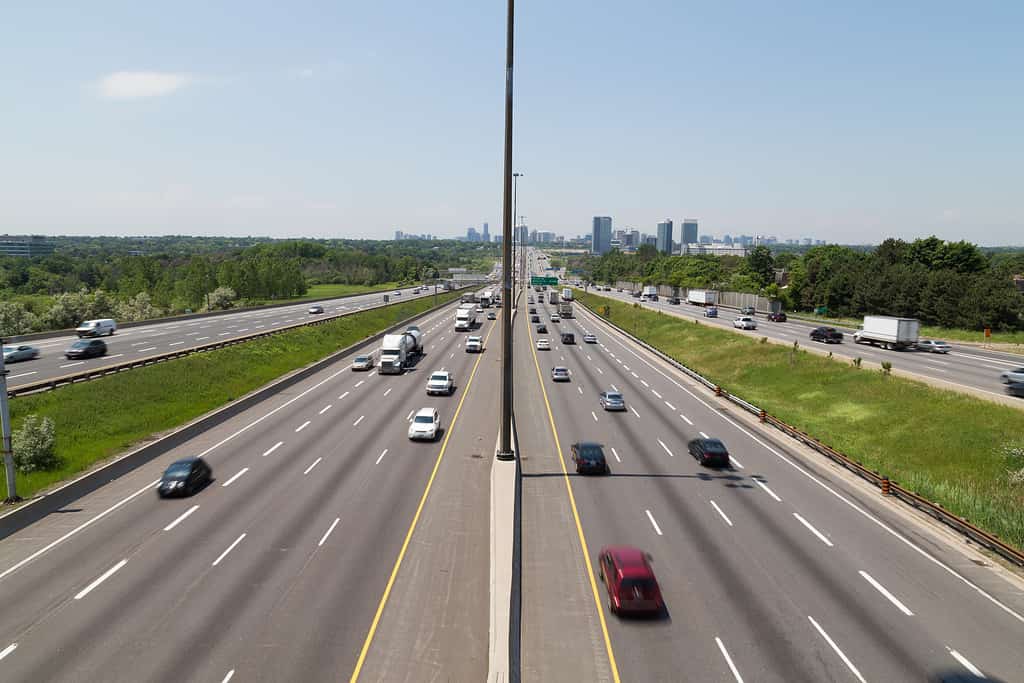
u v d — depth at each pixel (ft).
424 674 57.21
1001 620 67.67
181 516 92.84
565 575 77.00
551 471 116.16
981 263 392.68
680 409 169.68
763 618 67.72
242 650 60.34
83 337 244.01
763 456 127.34
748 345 257.96
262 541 84.48
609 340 318.86
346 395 180.96
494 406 168.66
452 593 71.51
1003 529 92.17
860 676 57.93
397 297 555.69
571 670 58.75
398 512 94.89
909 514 97.04
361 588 72.33
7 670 56.85
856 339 255.50
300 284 584.40
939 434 138.21
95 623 64.69
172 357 193.57
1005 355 224.12
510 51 97.45
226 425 146.30
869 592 73.36
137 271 456.04
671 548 84.53
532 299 591.78
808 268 450.71
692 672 58.49
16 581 73.46
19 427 127.85
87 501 98.78
